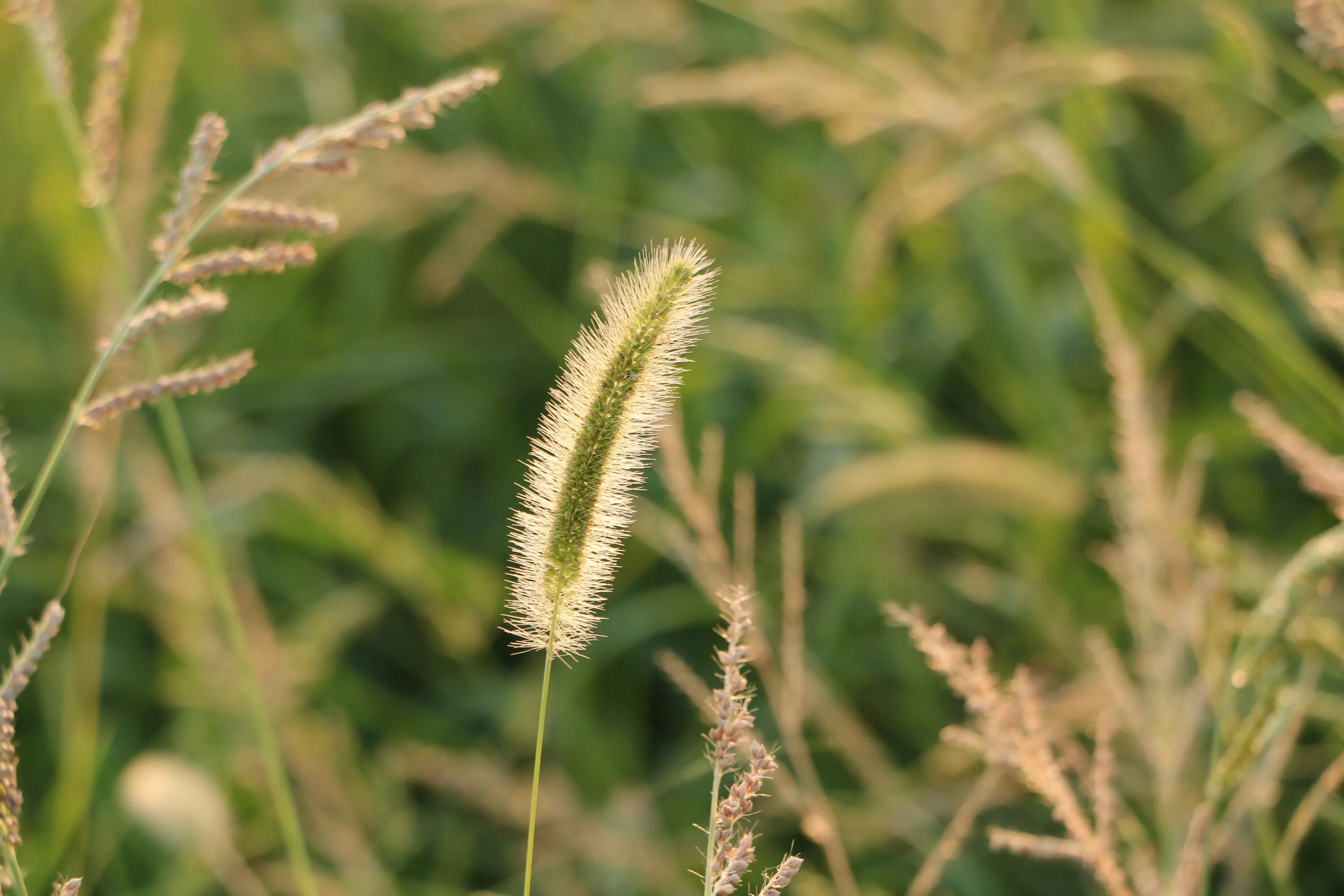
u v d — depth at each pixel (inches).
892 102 45.7
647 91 47.2
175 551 43.4
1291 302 49.9
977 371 55.6
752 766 30.1
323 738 43.2
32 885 39.0
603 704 49.6
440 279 54.3
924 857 38.5
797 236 57.8
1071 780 38.9
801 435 54.0
